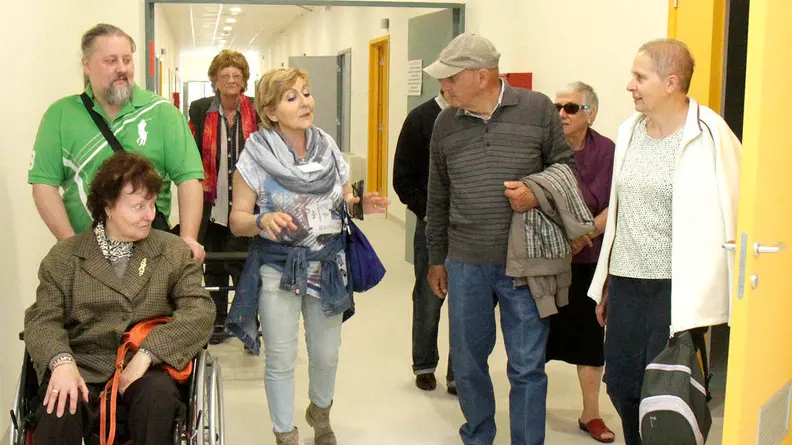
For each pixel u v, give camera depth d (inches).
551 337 129.6
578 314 127.3
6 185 126.0
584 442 129.1
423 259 148.9
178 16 617.3
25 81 140.1
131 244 94.7
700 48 142.7
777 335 93.4
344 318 121.8
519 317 112.6
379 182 445.1
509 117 111.2
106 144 106.7
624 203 99.2
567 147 114.3
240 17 641.0
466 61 107.2
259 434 134.1
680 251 92.8
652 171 95.7
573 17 196.1
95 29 104.8
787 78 87.3
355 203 116.6
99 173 92.0
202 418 88.5
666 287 96.0
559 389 154.6
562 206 108.5
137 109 109.0
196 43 936.9
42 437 81.7
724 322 93.4
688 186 92.7
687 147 93.3
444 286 128.0
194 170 111.8
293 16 642.2
